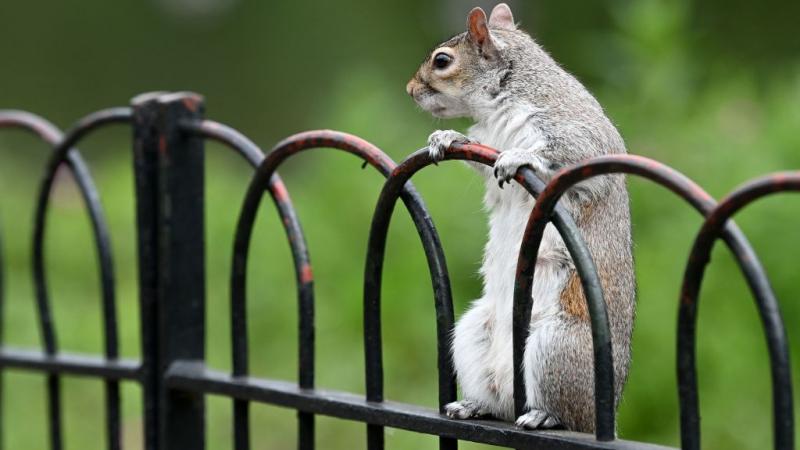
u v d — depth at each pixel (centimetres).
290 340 1152
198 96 643
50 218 1461
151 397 649
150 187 644
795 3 1759
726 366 954
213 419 1091
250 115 2316
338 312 1110
